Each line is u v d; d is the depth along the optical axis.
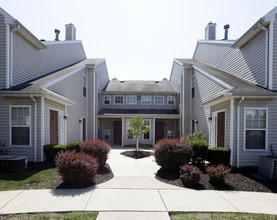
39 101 6.62
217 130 7.98
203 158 6.02
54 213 2.95
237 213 3.06
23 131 6.64
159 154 5.56
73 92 10.60
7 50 7.02
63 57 12.74
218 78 8.16
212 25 14.67
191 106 12.61
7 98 6.63
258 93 5.96
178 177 4.89
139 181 4.66
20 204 3.24
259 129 6.23
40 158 6.49
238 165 6.14
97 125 13.80
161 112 14.55
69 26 15.44
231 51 9.70
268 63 6.76
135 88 16.66
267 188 4.27
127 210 3.08
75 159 4.38
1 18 7.02
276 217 2.95
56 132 8.09
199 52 15.22
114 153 9.33
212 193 3.93
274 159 4.95
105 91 15.71
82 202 3.34
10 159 5.29
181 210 3.12
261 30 7.16
